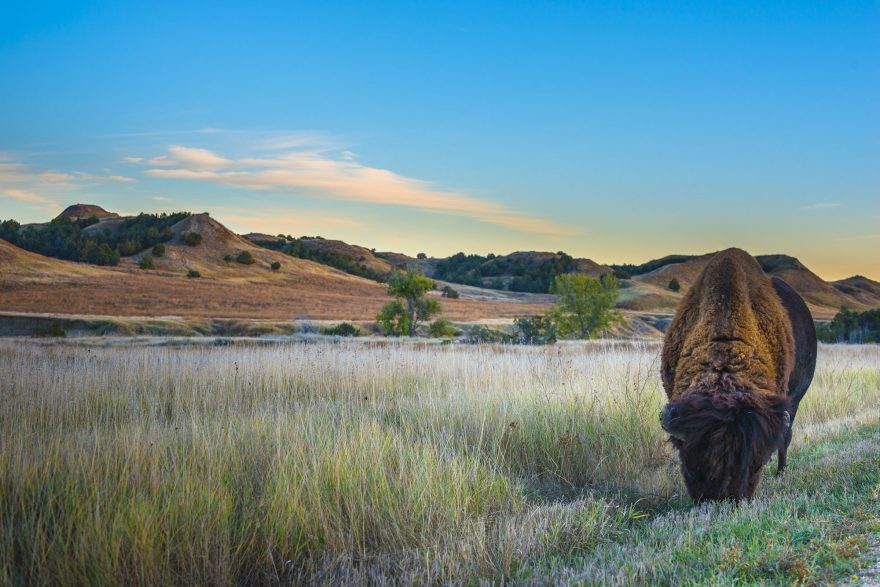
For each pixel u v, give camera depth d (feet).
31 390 28.35
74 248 444.96
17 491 15.33
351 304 348.79
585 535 15.70
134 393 30.66
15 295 279.28
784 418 13.28
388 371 39.29
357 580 13.42
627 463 22.81
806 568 10.68
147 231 516.73
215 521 14.99
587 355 43.60
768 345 17.03
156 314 262.47
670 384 18.81
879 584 9.89
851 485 17.66
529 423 24.73
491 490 18.81
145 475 16.72
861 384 41.32
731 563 11.33
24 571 13.09
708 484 13.20
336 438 19.94
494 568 13.92
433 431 23.20
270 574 14.28
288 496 16.10
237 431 21.26
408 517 16.48
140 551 13.43
